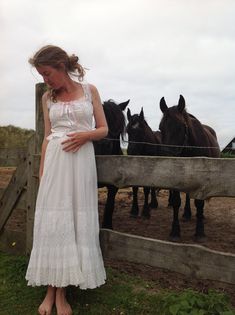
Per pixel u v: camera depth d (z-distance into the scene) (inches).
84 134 108.6
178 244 107.1
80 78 114.1
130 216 266.5
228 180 98.0
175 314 99.8
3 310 113.0
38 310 111.5
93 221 111.2
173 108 223.9
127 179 117.2
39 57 106.4
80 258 107.0
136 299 119.3
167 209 302.7
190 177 104.2
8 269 141.1
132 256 116.8
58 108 110.6
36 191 147.3
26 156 151.6
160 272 147.8
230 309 104.7
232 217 266.2
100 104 116.3
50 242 107.1
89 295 121.1
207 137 234.2
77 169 109.4
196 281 139.6
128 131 273.9
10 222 213.5
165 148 217.5
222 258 99.1
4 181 362.9
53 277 106.3
